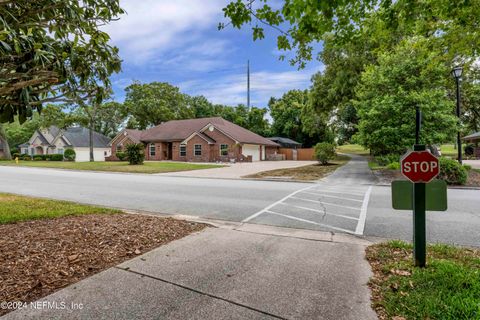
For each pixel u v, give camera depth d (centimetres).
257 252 369
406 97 1177
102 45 350
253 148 3155
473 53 528
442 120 1184
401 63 1248
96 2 339
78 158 3650
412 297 242
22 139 4584
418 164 304
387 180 1209
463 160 2400
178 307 238
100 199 823
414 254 306
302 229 496
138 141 3191
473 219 553
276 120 4475
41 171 1894
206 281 284
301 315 226
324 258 347
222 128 2967
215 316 225
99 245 376
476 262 321
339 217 587
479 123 2828
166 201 786
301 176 1439
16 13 285
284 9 341
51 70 289
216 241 415
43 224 473
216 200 798
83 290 263
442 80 1231
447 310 219
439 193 299
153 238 417
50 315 223
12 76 250
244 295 257
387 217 582
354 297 252
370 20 416
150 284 277
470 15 400
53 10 302
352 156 3566
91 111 2923
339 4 325
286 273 303
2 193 909
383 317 221
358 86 1875
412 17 390
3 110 258
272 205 723
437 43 511
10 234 410
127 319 221
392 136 1234
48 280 278
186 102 4738
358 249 382
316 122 3453
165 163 2497
